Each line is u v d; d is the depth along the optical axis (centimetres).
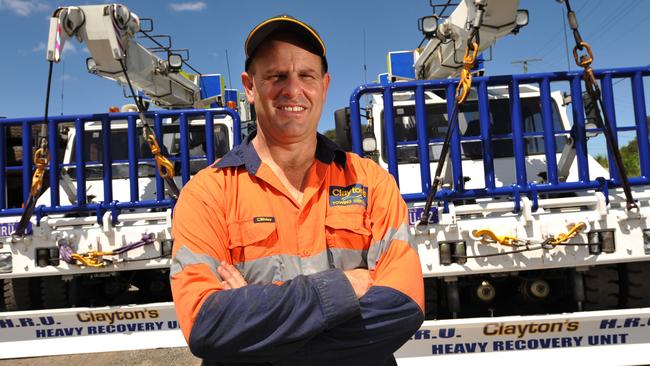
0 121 408
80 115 411
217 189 163
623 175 336
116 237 401
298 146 168
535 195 351
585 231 344
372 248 166
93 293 468
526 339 353
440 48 547
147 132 389
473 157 487
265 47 164
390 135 363
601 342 351
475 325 351
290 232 161
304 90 165
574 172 457
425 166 362
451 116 329
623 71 359
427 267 349
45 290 445
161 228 402
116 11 450
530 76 362
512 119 363
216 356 140
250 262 157
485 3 324
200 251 153
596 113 334
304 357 143
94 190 534
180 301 145
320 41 167
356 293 152
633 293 367
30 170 412
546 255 346
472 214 360
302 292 139
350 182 172
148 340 418
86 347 417
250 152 169
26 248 401
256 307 137
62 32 432
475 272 347
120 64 489
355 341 145
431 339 355
